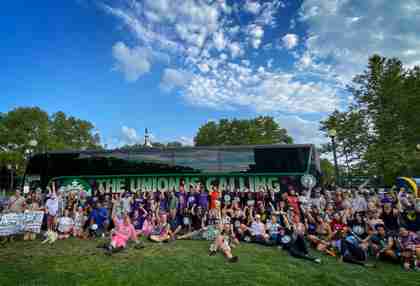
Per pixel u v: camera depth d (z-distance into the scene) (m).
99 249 8.67
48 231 9.97
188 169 11.95
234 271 6.61
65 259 7.49
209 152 12.03
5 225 9.20
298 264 7.37
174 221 11.23
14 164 43.06
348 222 9.64
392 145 26.86
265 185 11.51
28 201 11.26
